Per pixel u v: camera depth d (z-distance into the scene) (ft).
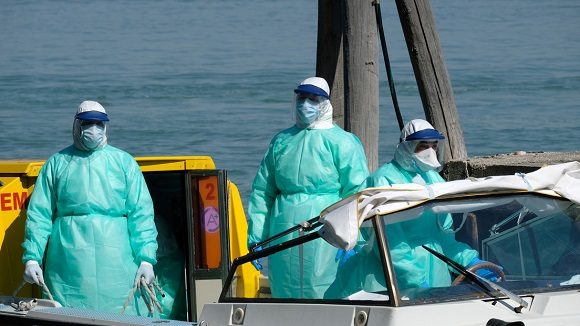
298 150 45.52
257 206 46.55
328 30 61.77
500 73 234.99
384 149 141.79
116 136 164.86
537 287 32.14
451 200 32.14
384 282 30.99
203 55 262.26
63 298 43.09
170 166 45.06
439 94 59.31
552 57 257.75
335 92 61.62
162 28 316.60
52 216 43.73
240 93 207.72
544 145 154.40
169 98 202.28
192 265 43.34
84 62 253.44
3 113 186.91
